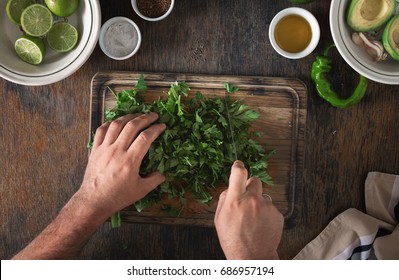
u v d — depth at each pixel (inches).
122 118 48.9
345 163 53.1
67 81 53.7
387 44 45.9
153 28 52.9
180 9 52.7
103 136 49.1
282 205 52.7
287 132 52.2
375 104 52.5
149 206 51.6
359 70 47.0
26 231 55.2
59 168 54.6
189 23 52.7
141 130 48.9
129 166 46.8
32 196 55.0
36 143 54.5
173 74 52.1
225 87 50.9
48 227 49.5
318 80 50.7
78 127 54.1
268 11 52.4
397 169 52.8
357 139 52.8
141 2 51.3
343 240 51.8
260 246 42.4
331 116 52.7
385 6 45.6
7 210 55.2
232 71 53.0
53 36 50.5
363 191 53.2
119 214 50.9
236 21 52.6
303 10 49.9
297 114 51.9
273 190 52.7
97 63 53.4
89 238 50.2
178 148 48.5
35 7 49.8
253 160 51.1
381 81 46.8
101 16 52.8
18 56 51.4
